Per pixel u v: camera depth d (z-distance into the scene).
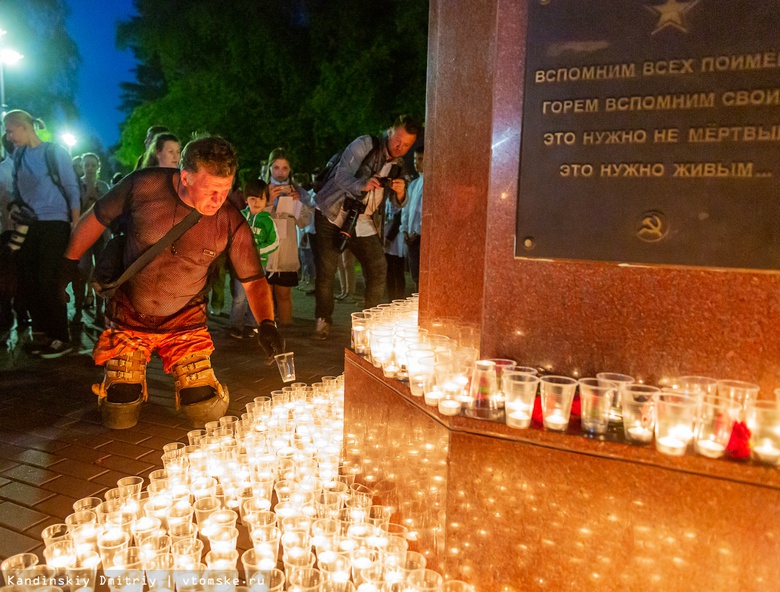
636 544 2.28
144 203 4.26
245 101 23.36
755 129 2.31
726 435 2.18
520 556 2.48
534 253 2.67
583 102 2.54
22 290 7.44
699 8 2.35
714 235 2.39
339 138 21.66
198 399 4.56
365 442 3.49
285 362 4.51
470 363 2.80
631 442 2.27
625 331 2.56
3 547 3.06
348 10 19.86
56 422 4.70
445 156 3.16
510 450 2.43
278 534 2.87
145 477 3.84
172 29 24.42
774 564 2.09
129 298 4.50
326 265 7.50
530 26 2.60
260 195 8.15
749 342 2.38
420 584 2.42
